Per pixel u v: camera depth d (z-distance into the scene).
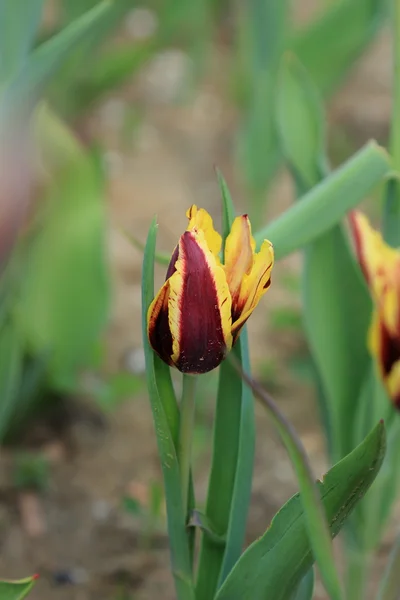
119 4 1.04
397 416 0.86
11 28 0.89
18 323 1.13
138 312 1.62
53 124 1.27
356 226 0.78
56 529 1.14
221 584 0.75
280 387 1.42
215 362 0.68
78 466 1.26
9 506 1.17
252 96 1.70
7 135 0.90
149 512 1.09
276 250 0.78
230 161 2.23
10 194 0.91
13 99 0.89
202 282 0.66
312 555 0.71
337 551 1.08
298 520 0.70
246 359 0.74
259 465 1.26
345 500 0.70
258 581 0.71
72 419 1.33
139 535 1.12
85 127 2.24
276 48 1.60
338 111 2.41
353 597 0.91
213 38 2.74
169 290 0.67
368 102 2.47
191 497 0.74
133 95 2.47
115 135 2.27
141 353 1.49
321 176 0.87
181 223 1.96
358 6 1.56
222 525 0.75
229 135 2.34
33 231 1.27
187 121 2.39
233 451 0.74
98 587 1.05
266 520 1.16
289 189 2.12
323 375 0.87
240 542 0.75
